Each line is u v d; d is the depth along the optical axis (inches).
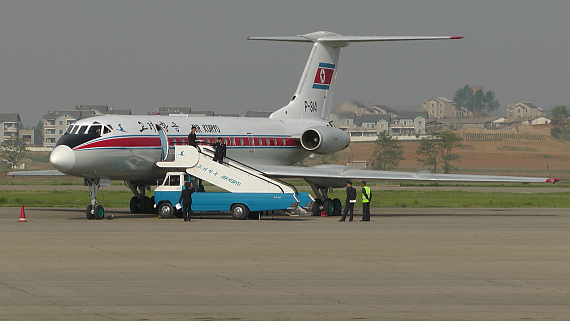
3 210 3799.2
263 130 3789.4
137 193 3545.8
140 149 3097.9
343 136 3944.4
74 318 1160.8
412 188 7573.8
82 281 1469.0
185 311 1209.4
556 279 1512.1
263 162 3779.5
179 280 1485.0
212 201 2984.7
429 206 4448.8
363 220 3036.4
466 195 5974.4
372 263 1718.8
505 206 4443.9
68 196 5477.4
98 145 2955.2
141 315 1181.1
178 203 3065.9
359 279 1503.4
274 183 3075.8
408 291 1381.6
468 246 2063.2
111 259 1765.5
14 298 1306.6
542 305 1264.8
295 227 2659.9
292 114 4037.9
